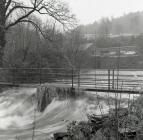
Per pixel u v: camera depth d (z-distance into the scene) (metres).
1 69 22.56
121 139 6.25
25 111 16.38
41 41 30.41
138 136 6.27
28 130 11.65
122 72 24.88
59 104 15.73
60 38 30.80
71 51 30.67
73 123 8.68
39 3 25.19
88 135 7.37
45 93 16.92
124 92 10.77
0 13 24.34
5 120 14.17
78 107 14.26
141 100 8.71
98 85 18.89
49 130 11.12
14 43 35.53
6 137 10.75
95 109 12.16
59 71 26.64
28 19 27.16
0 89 19.80
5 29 25.19
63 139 7.68
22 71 24.08
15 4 25.14
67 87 16.11
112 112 7.16
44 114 15.22
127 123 6.70
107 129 6.86
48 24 32.34
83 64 24.98
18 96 18.45
